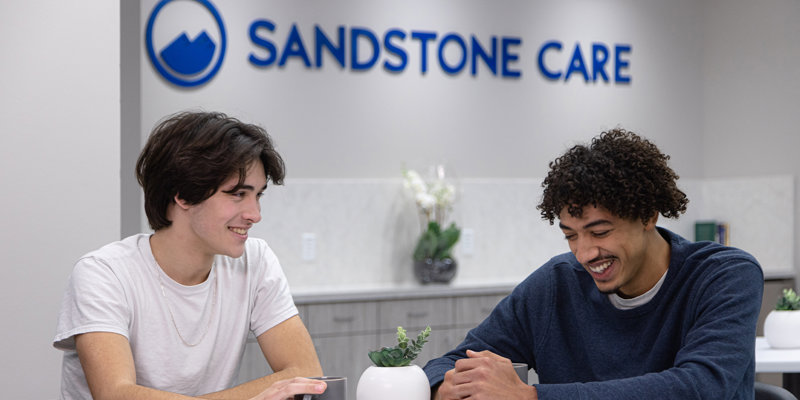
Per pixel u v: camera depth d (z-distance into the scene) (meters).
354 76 4.62
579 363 1.67
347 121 4.60
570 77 5.15
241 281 1.75
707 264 1.49
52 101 2.73
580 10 5.18
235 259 1.76
